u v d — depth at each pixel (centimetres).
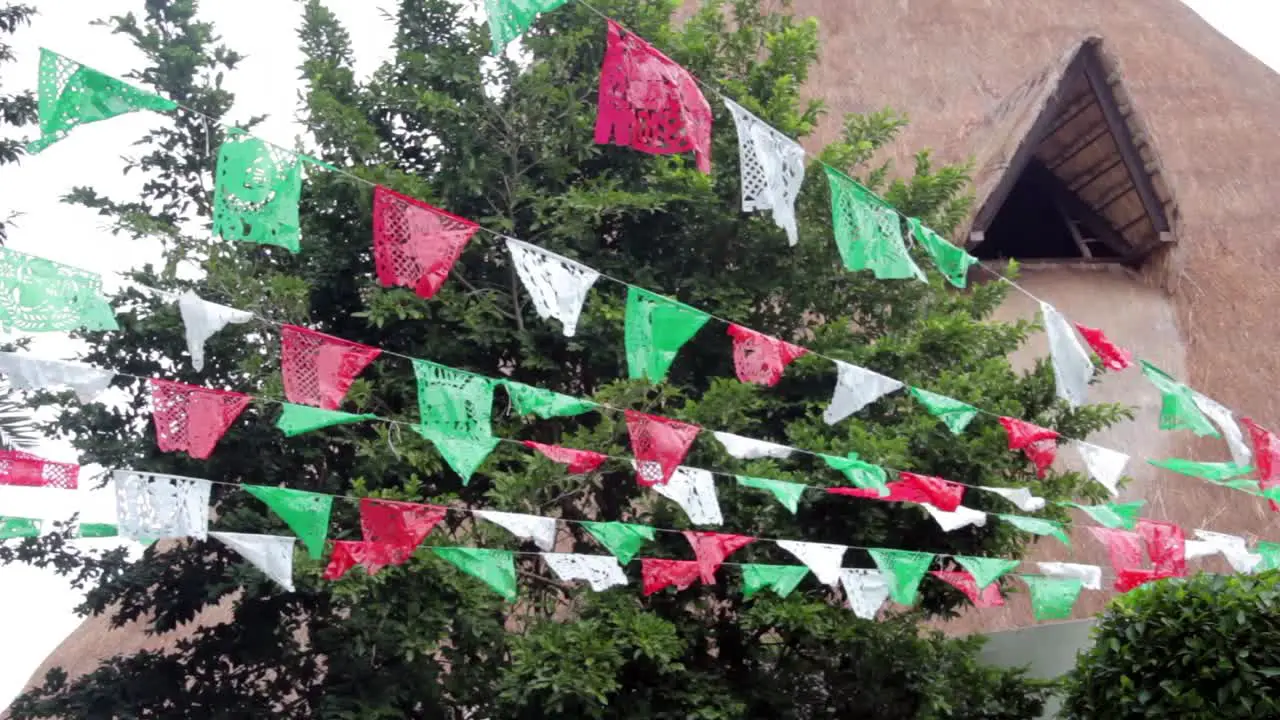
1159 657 683
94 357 772
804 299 894
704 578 648
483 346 830
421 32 918
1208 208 1225
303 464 819
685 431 601
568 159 852
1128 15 1320
